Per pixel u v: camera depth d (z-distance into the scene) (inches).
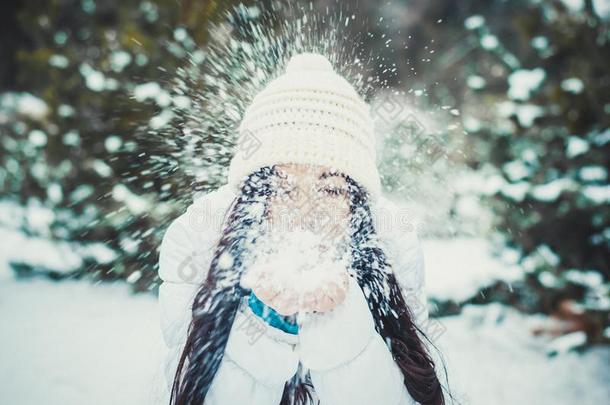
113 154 106.7
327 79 42.3
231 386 37.3
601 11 110.1
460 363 95.1
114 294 114.4
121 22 117.3
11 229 129.8
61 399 76.7
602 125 108.2
